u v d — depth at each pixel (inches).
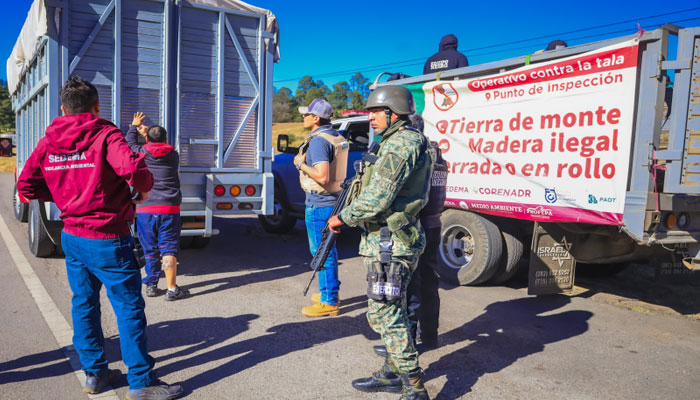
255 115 234.2
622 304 197.5
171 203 184.2
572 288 201.5
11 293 188.4
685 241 168.1
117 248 107.0
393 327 109.2
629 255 187.0
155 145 179.0
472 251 220.2
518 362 139.9
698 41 151.2
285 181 329.7
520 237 211.2
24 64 281.9
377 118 112.7
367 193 104.7
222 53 223.5
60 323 158.2
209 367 131.8
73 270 111.6
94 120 105.5
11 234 309.9
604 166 166.2
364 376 128.6
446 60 235.5
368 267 111.1
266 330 159.5
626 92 160.4
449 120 219.3
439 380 128.0
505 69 205.6
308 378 126.9
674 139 155.2
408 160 104.0
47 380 121.3
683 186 154.3
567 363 139.7
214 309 179.0
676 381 129.7
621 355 146.0
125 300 109.7
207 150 224.2
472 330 164.7
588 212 170.7
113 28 203.9
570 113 175.2
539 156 185.2
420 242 111.4
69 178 105.1
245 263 254.2
